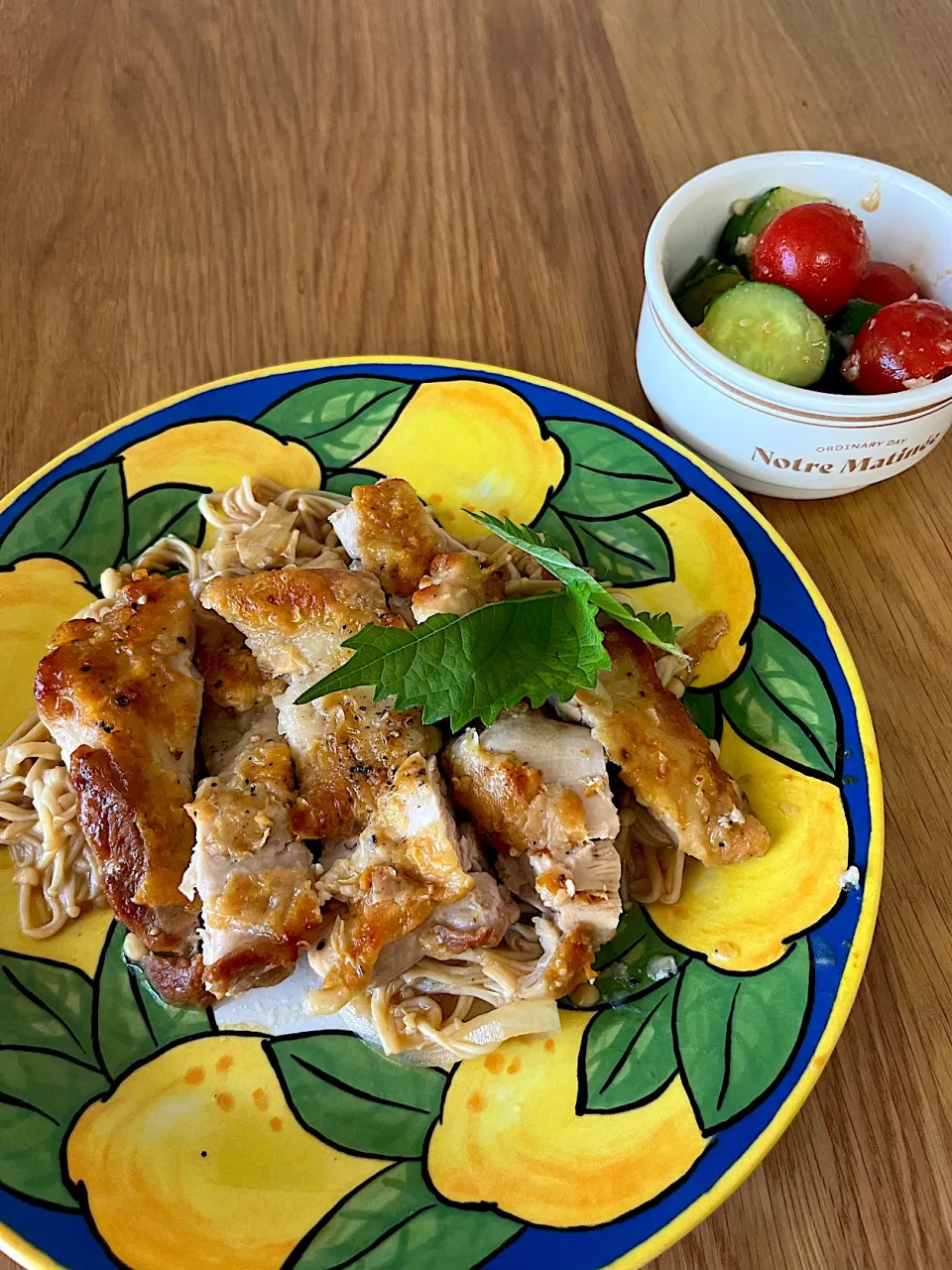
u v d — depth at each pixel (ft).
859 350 0.78
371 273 1.00
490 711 0.64
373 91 1.14
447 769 0.72
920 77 1.16
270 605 0.73
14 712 0.76
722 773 0.70
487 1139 0.61
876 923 0.70
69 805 0.73
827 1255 0.60
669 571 0.80
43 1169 0.59
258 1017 0.67
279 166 1.08
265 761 0.70
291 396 0.87
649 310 0.82
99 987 0.67
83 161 1.08
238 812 0.66
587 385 0.93
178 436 0.85
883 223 0.86
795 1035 0.62
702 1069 0.62
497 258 1.02
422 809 0.66
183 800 0.68
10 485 0.87
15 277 0.99
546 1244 0.57
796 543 0.86
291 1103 0.63
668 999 0.65
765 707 0.74
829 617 0.75
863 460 0.78
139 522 0.83
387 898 0.65
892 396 0.72
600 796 0.69
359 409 0.87
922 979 0.68
